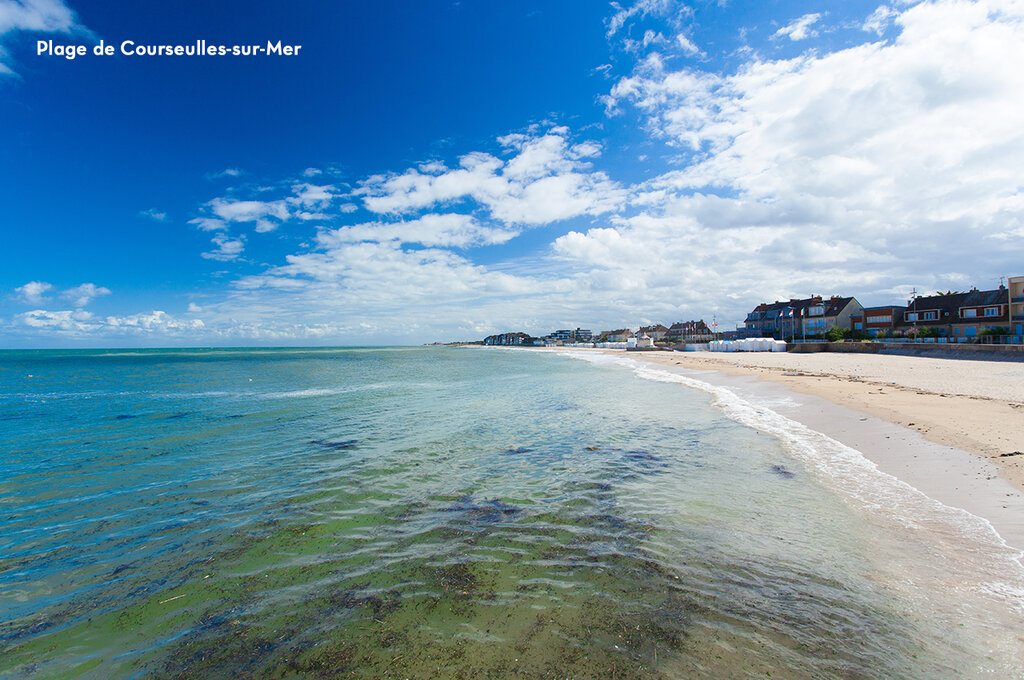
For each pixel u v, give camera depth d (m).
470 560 6.38
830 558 6.08
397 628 4.85
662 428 15.46
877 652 4.23
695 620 4.82
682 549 6.50
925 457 10.24
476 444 13.58
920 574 5.58
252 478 10.47
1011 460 9.32
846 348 60.03
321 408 21.38
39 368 60.38
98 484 10.15
